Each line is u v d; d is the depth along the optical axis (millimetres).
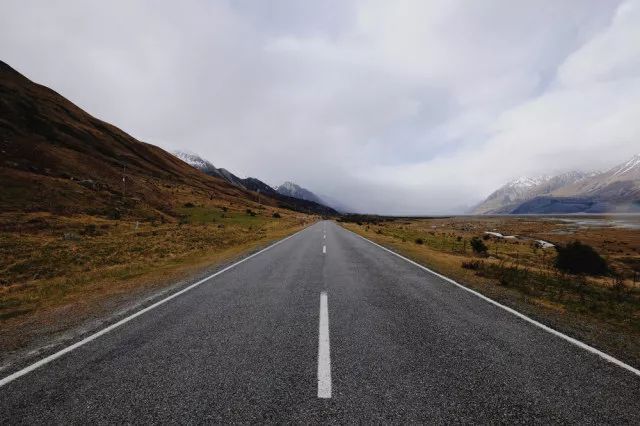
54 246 21906
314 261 13406
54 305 7680
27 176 49062
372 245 20781
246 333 5172
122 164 103750
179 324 5672
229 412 3090
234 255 16031
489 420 2992
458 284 9148
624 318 6578
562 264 18203
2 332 5691
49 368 4074
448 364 4098
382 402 3236
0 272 14156
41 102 109875
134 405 3234
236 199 128625
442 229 83312
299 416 3014
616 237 64875
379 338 4941
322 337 4965
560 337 5152
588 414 3119
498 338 5035
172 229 38219
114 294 8539
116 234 31953
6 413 3133
